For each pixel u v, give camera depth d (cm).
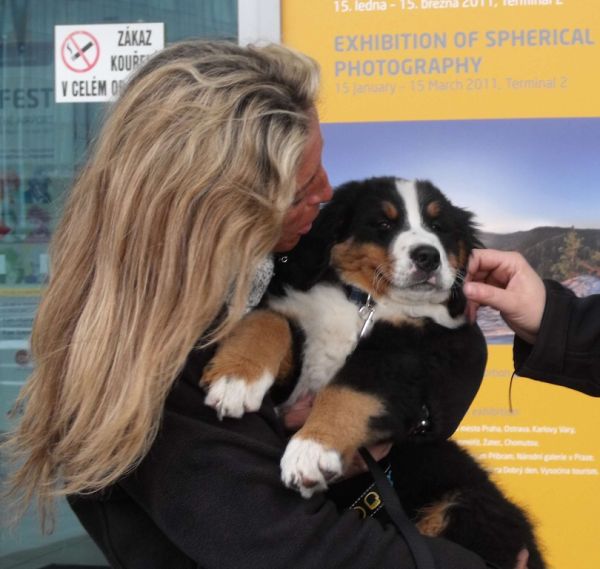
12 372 328
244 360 159
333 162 284
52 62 323
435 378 188
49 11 320
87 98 317
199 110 137
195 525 136
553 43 273
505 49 275
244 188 135
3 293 328
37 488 151
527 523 207
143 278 135
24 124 329
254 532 134
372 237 214
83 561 315
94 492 145
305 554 135
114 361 135
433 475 194
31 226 332
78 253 143
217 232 133
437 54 277
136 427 131
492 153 279
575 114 275
